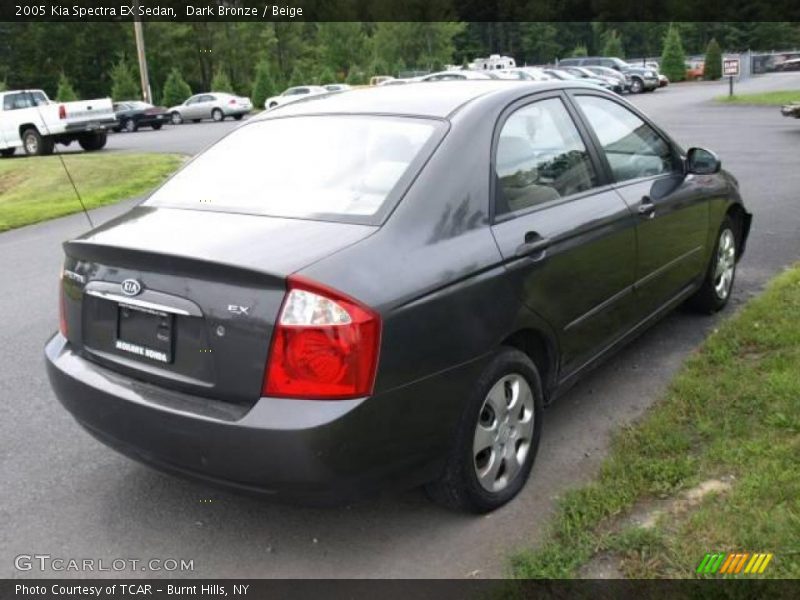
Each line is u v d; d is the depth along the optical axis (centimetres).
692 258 523
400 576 309
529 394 359
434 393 306
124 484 388
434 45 7631
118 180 1664
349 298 281
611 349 439
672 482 345
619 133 463
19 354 586
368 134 370
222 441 287
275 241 306
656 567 290
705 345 494
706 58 5659
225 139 421
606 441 404
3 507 369
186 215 350
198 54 6378
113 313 329
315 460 278
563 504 338
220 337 292
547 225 369
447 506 341
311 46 7625
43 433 447
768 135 1858
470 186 342
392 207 321
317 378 279
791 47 8838
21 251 999
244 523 351
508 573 303
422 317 299
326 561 321
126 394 314
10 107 2322
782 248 757
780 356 459
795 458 345
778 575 276
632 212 434
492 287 329
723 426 386
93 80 6300
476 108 370
